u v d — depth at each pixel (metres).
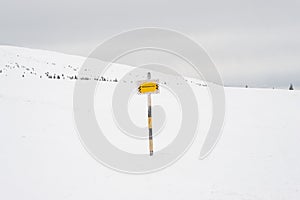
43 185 5.03
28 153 6.40
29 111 10.41
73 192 4.89
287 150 7.96
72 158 6.52
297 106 16.59
